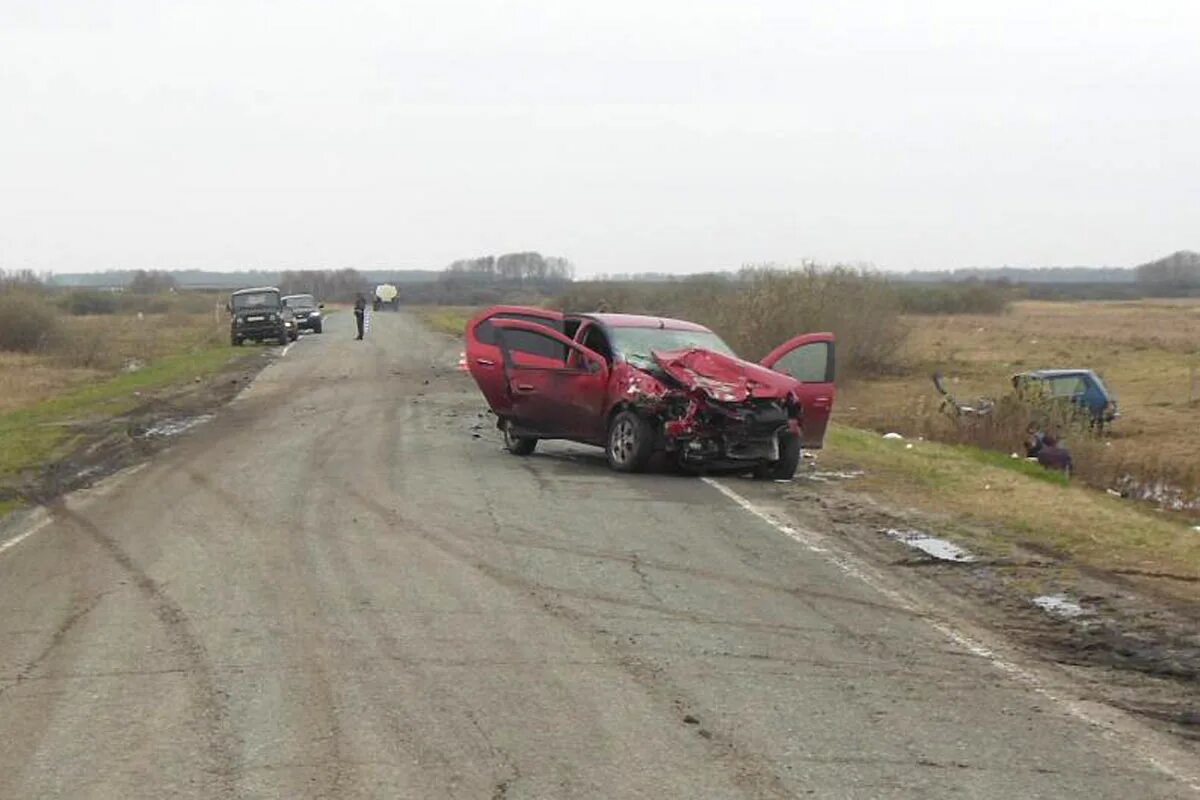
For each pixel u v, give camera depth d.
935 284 114.69
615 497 13.84
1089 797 5.45
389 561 10.40
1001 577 9.97
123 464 17.16
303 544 11.15
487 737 6.14
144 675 7.21
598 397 16.09
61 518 12.79
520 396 17.11
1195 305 127.12
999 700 6.87
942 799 5.40
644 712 6.55
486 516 12.58
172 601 9.02
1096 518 12.73
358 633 8.12
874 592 9.44
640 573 9.98
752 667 7.43
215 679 7.12
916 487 14.82
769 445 15.13
